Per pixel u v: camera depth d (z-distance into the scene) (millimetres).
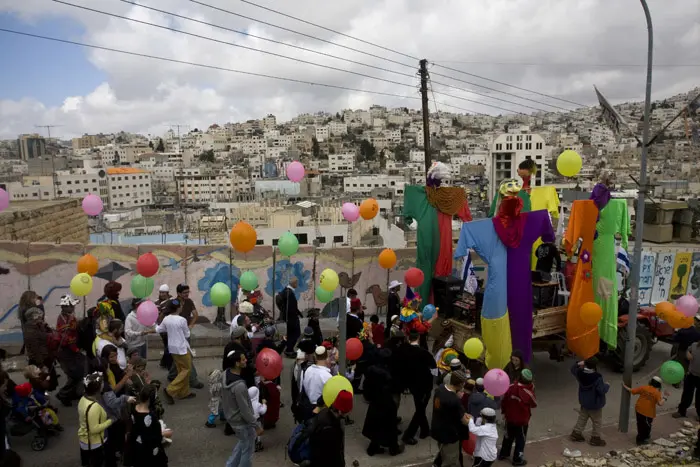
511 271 9102
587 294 9641
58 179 106250
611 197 9812
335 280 9445
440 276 10875
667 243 15359
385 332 10750
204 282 12359
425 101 21750
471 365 9688
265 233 44062
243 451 6562
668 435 8336
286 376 10031
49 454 7285
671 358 10492
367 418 7469
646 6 7742
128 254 11867
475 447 6652
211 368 10414
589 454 7660
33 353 8297
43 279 11336
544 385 10102
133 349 8172
